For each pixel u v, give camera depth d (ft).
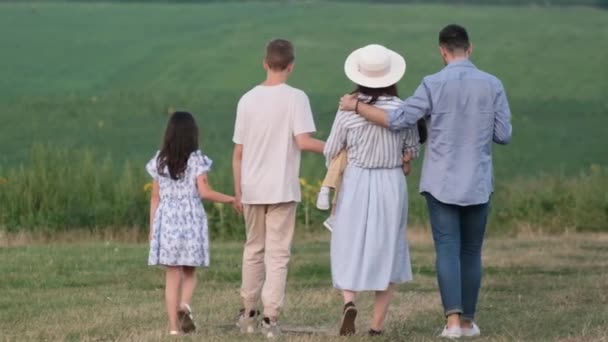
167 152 77.92
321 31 577.84
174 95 438.81
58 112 396.16
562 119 386.52
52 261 120.88
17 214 160.56
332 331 81.97
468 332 79.25
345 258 76.69
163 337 76.28
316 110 394.52
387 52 77.77
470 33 565.53
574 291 100.53
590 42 540.93
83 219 160.35
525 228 171.01
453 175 77.15
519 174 272.10
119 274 112.78
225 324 85.40
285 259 80.12
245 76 483.10
